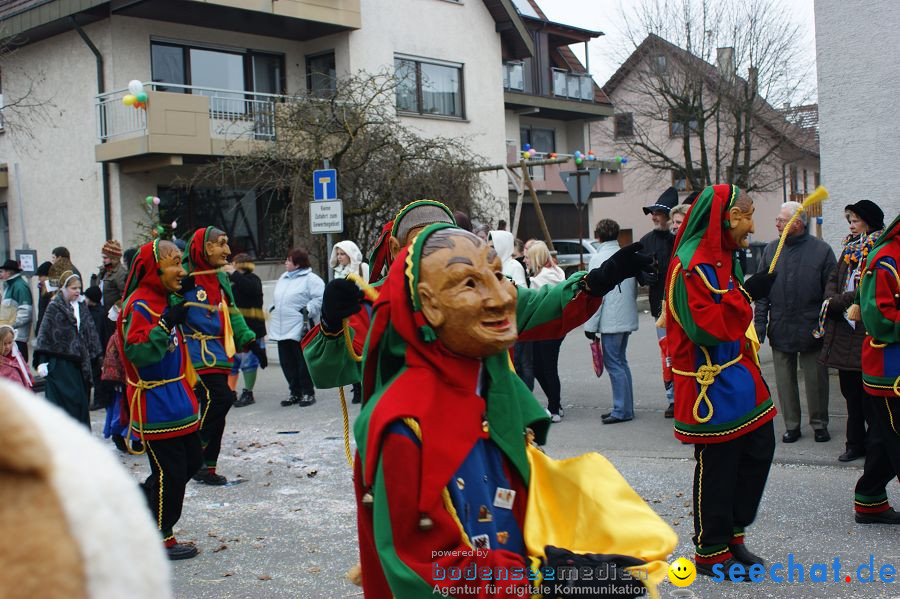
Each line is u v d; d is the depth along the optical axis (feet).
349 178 54.95
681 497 20.58
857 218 22.97
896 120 31.94
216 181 58.29
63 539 3.31
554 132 101.24
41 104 59.52
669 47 101.19
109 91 59.21
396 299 8.22
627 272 9.20
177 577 17.12
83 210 62.75
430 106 73.46
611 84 112.57
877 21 32.04
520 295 9.72
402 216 12.32
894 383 17.01
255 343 24.98
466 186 58.18
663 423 28.50
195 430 18.56
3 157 69.51
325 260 56.18
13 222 69.31
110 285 37.24
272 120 61.05
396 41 69.92
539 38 96.07
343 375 10.87
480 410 8.18
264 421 33.40
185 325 24.04
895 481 21.24
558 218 98.63
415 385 8.00
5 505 3.29
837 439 24.91
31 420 3.35
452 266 7.97
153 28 60.34
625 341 29.01
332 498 22.54
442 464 7.72
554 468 8.59
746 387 15.01
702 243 14.89
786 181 123.54
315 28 64.75
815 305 24.31
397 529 7.70
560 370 40.52
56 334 29.35
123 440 29.66
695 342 14.69
